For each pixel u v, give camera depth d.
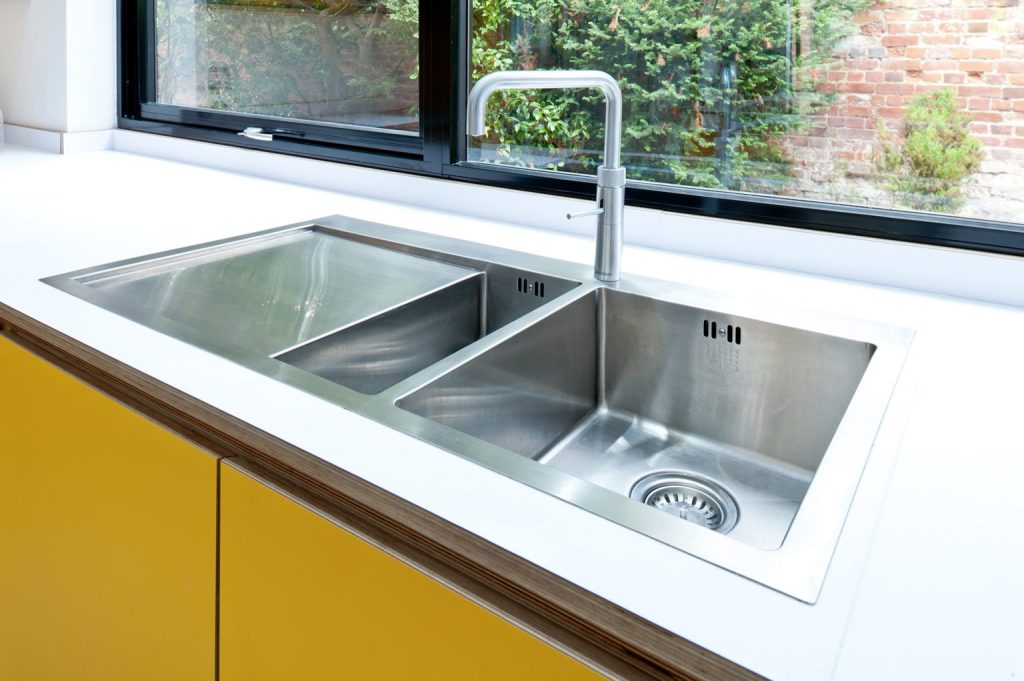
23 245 1.37
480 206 1.70
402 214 1.71
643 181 1.58
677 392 1.17
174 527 0.90
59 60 2.35
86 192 1.83
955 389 0.89
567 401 1.17
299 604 0.77
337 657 0.75
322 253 1.45
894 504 0.67
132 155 2.38
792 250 1.34
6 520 1.24
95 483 1.02
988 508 0.66
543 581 0.58
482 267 1.36
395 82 1.89
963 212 1.27
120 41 2.43
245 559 0.82
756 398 1.10
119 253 1.33
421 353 1.25
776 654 0.50
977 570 0.58
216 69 2.27
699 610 0.54
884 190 1.33
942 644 0.51
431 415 0.91
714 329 1.12
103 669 1.10
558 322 1.12
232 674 0.87
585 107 1.61
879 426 0.80
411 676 0.69
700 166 1.51
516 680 0.62
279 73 2.12
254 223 1.58
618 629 0.55
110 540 1.02
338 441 0.75
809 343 1.05
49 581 1.17
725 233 1.40
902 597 0.55
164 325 1.03
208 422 0.83
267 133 2.13
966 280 1.21
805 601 0.55
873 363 0.94
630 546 0.60
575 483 0.69
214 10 2.23
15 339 1.13
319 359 1.07
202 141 2.26
